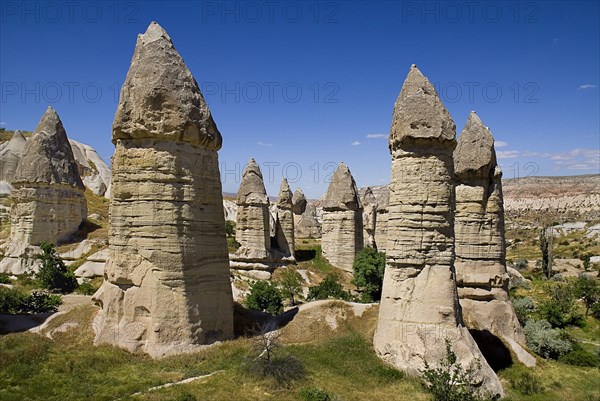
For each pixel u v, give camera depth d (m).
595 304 38.25
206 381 15.69
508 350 23.39
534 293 43.78
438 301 18.34
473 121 25.28
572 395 20.12
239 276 40.22
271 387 15.51
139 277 18.28
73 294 32.81
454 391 15.37
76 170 43.47
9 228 48.94
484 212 25.00
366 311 23.84
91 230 43.03
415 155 18.95
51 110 42.50
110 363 16.61
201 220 19.38
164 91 18.52
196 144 19.41
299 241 71.31
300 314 23.11
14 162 65.88
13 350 16.53
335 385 16.33
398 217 19.20
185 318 18.31
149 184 18.45
